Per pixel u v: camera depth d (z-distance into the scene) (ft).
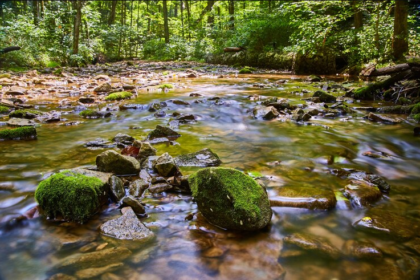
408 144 10.45
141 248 4.73
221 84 27.71
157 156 8.63
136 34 87.04
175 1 117.80
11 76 31.48
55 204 5.49
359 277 4.13
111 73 38.88
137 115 15.07
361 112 15.66
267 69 45.73
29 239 4.96
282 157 8.98
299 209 5.89
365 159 9.04
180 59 76.89
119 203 6.07
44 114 14.82
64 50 51.03
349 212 5.85
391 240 4.95
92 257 4.50
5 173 7.54
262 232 5.17
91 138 11.01
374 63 28.94
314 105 16.98
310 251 4.66
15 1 89.76
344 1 29.68
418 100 16.29
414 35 27.25
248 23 52.03
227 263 4.40
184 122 13.70
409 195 6.65
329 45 36.63
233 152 9.45
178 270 4.25
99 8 113.91
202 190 5.52
